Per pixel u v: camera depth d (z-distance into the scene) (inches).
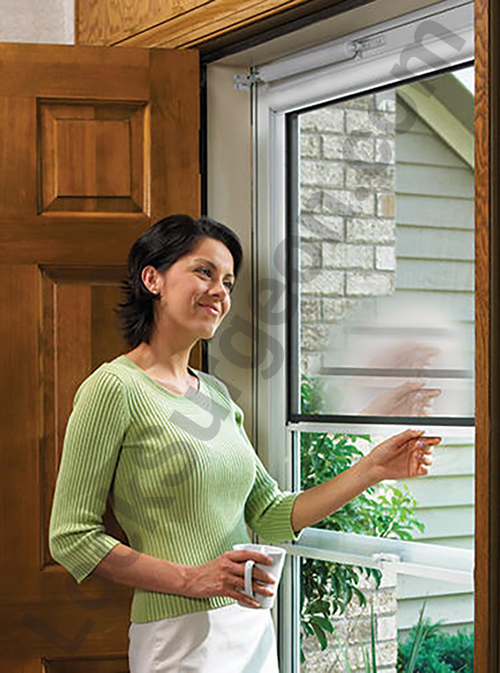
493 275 60.9
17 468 85.8
